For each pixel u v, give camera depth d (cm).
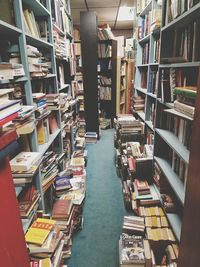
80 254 162
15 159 134
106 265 153
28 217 132
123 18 554
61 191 198
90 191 247
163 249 141
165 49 178
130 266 130
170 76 163
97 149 375
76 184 213
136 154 227
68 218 156
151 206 180
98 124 414
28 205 134
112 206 219
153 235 144
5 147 66
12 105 81
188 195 84
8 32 131
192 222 80
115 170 298
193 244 79
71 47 345
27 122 137
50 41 211
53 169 187
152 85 255
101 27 477
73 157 287
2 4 124
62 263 138
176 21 143
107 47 450
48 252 118
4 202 68
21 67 133
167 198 169
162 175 181
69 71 324
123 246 140
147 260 128
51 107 206
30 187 146
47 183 172
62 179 208
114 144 374
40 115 166
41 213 150
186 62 140
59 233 136
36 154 144
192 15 128
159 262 139
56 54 236
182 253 92
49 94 216
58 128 233
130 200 207
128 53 518
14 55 138
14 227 74
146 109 271
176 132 172
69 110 302
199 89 75
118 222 196
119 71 490
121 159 261
